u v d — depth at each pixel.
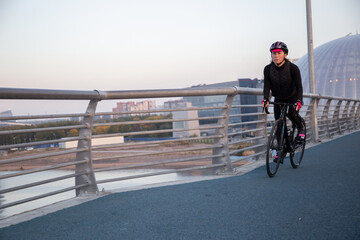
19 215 2.94
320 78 79.81
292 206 2.88
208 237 2.23
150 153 3.99
